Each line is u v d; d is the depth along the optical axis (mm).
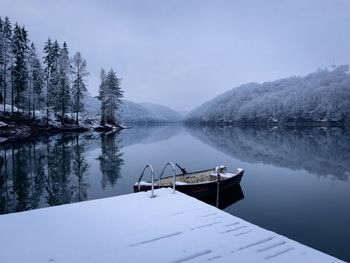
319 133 64500
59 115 49188
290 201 12352
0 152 23156
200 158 25969
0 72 37406
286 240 3781
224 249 3537
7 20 43969
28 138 33625
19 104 42531
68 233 4027
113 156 24516
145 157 25312
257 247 3574
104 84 62562
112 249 3535
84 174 16875
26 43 45469
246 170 20391
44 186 13852
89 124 56062
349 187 15023
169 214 4832
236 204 11930
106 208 5156
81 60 49781
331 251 7562
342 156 27375
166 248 3566
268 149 33469
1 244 3670
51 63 50250
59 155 22969
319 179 17109
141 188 10273
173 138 51969
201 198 11688
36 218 4633
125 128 74625
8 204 11039
